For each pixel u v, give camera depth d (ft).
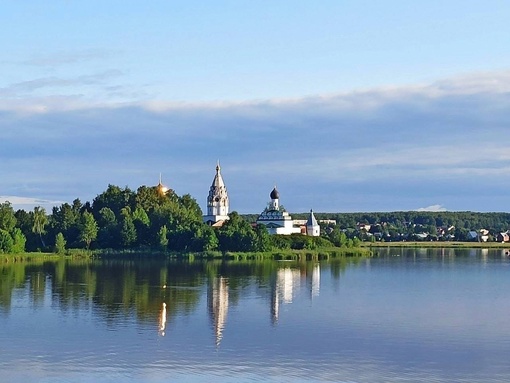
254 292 481.87
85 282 549.13
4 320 357.20
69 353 282.77
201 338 312.50
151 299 440.86
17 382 243.19
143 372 255.91
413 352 289.12
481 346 301.02
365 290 501.97
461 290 509.76
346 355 283.18
